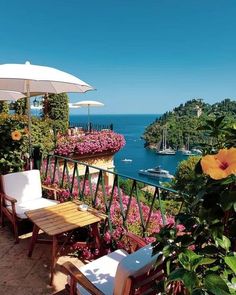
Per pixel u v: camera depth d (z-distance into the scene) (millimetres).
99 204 3676
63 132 11094
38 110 12641
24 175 3996
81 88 4176
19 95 5773
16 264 3051
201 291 836
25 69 3326
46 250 3334
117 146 10352
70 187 4270
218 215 1013
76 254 3262
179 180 1385
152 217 3344
